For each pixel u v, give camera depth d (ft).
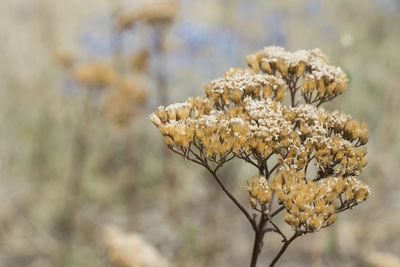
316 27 33.42
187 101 9.18
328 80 9.78
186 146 8.61
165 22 21.40
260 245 8.84
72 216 23.67
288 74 10.07
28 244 23.36
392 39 34.65
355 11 36.32
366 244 18.80
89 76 21.21
